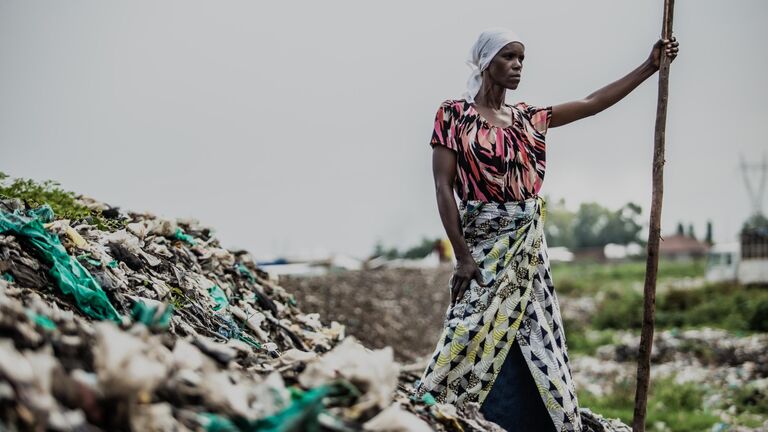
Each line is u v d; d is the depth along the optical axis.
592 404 10.84
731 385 12.69
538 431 4.30
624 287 35.97
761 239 34.69
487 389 4.28
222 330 4.82
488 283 4.34
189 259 5.81
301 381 3.16
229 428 2.66
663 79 4.55
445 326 4.39
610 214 100.38
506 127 4.48
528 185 4.45
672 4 4.60
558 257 64.75
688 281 39.66
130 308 4.30
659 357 16.97
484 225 4.42
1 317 2.67
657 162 4.46
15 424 2.28
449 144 4.44
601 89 4.72
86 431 2.38
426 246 74.50
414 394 4.19
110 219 6.05
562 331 4.47
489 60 4.45
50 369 2.48
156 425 2.55
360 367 3.14
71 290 3.98
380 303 17.89
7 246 3.96
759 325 20.81
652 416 10.03
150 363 2.56
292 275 18.11
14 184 5.93
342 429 2.80
